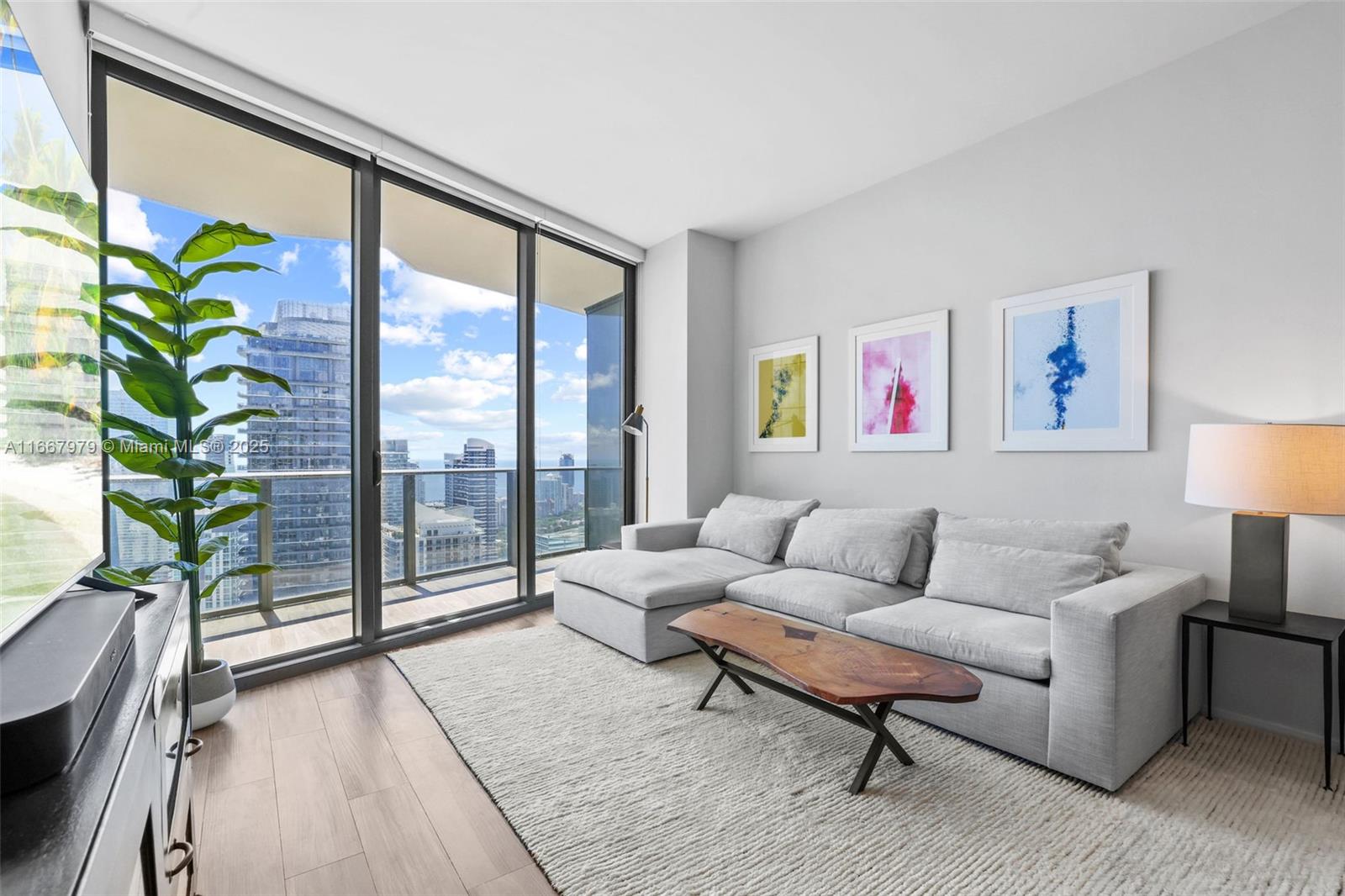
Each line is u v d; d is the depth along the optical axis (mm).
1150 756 2100
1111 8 2324
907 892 1501
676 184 3770
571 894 1494
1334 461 2016
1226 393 2514
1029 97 2900
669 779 1998
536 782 1982
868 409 3828
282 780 2008
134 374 2047
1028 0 2275
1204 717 2494
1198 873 1562
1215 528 2543
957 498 3406
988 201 3268
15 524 909
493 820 1805
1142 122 2736
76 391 1222
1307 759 2150
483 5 2248
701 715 2467
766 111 2980
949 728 2314
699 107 2943
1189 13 2363
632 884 1525
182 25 2314
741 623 2504
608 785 1965
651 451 4797
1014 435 3146
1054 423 2998
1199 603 2426
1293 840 1695
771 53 2553
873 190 3799
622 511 4887
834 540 3303
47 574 1051
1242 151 2477
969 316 3348
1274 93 2400
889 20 2371
